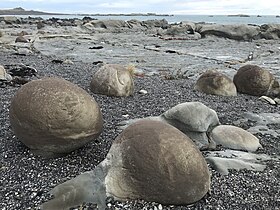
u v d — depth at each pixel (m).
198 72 6.35
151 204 1.78
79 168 2.16
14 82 4.33
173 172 1.75
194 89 4.60
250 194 1.97
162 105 3.70
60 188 1.84
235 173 2.20
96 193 1.81
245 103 4.05
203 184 1.82
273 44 12.99
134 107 3.57
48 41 11.76
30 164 2.18
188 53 9.45
